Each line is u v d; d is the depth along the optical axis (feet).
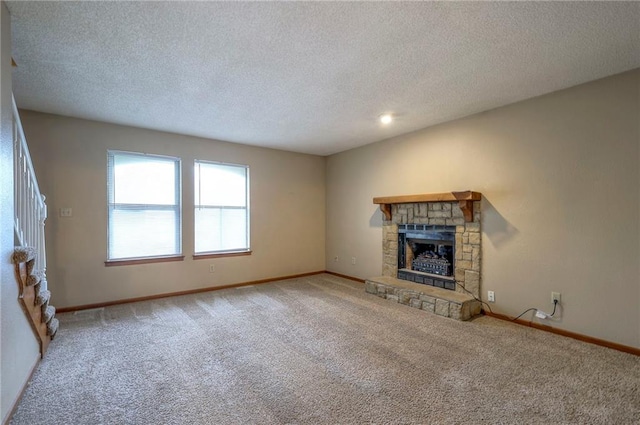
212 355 8.36
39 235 9.03
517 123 10.79
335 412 5.98
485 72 8.55
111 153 13.07
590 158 9.17
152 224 14.06
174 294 14.39
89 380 7.07
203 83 9.16
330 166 19.67
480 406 6.17
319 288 15.84
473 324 10.71
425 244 14.70
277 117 12.29
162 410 6.02
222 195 16.14
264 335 9.72
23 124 11.23
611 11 5.93
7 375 5.67
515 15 6.07
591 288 9.17
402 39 6.93
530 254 10.48
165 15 6.04
